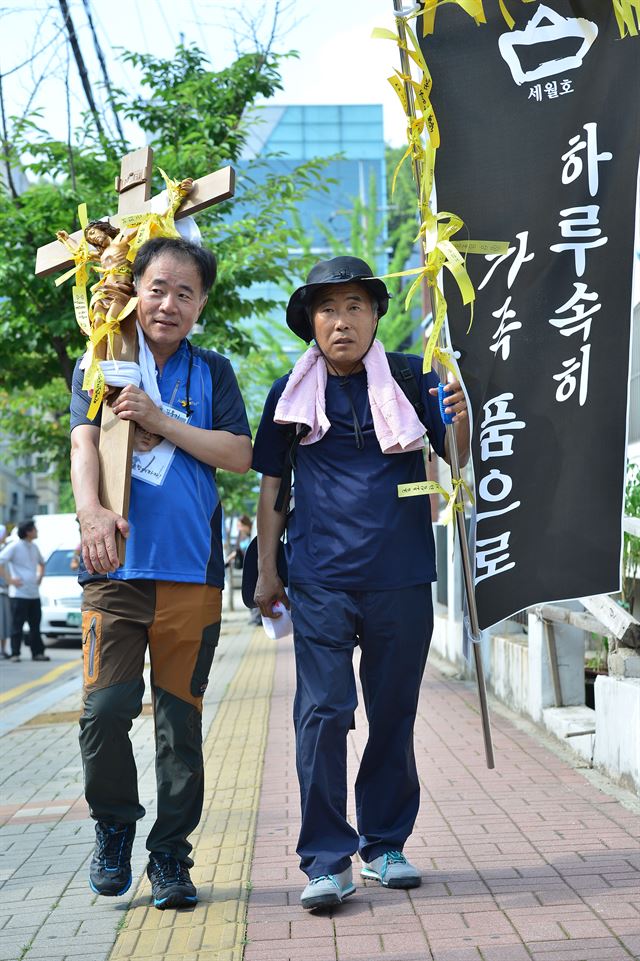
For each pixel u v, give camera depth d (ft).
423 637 13.07
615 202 13.05
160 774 12.70
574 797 17.70
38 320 30.73
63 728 29.12
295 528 13.20
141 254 12.66
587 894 12.51
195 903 12.69
